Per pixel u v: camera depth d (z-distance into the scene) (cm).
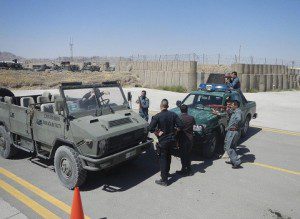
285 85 3319
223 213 554
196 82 2936
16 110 762
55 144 670
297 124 1352
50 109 748
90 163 606
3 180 680
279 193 641
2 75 3494
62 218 526
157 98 2189
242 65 2838
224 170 768
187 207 573
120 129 650
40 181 679
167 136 650
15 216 526
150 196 616
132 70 3656
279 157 880
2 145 830
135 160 833
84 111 675
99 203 583
